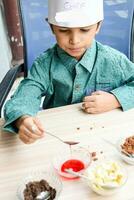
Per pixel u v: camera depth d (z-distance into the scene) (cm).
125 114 90
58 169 71
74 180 68
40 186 64
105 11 126
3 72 200
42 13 125
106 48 108
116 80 108
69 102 110
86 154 75
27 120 82
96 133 83
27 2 122
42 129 79
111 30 130
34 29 127
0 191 67
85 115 91
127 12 126
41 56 108
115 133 82
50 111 94
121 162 72
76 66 101
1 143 83
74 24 88
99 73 106
